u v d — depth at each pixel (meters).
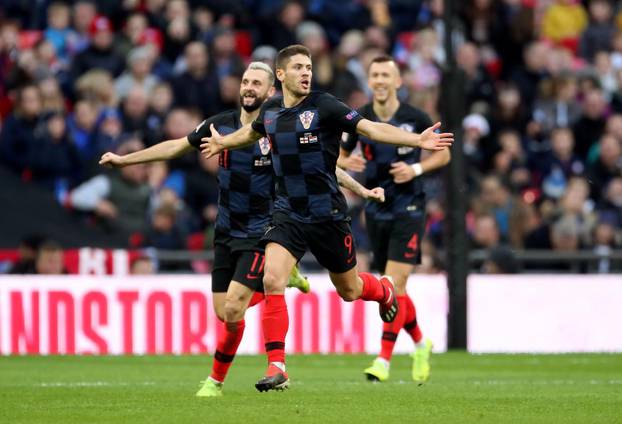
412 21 74.88
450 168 51.62
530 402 28.84
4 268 53.38
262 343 50.94
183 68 65.69
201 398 29.28
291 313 50.97
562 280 54.25
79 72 63.44
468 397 30.27
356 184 31.44
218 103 63.06
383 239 38.28
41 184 59.00
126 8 66.88
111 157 30.69
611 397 30.59
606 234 58.69
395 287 37.44
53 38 66.00
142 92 60.91
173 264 53.94
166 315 50.56
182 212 57.06
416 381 37.28
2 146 58.62
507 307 53.91
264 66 30.81
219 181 31.09
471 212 60.03
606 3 79.12
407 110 38.25
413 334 38.00
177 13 66.50
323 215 29.02
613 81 74.69
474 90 68.25
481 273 56.22
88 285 50.19
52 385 34.56
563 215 58.16
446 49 52.00
